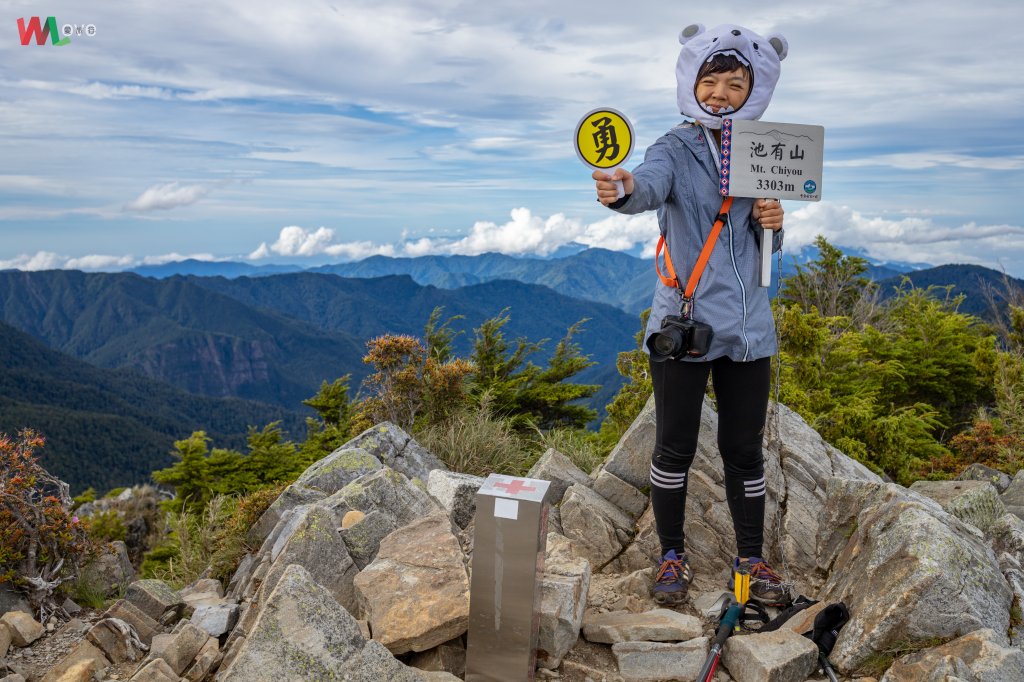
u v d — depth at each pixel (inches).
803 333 392.5
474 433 311.4
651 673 117.8
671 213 125.5
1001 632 110.5
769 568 138.9
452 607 114.4
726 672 119.6
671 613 129.6
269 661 95.0
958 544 118.1
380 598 119.1
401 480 170.7
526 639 106.1
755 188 119.6
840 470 187.6
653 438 177.2
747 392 129.7
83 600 205.5
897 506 129.8
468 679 108.7
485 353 617.6
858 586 123.9
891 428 318.3
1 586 177.2
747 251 125.0
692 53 125.8
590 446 305.1
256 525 205.5
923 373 521.3
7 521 182.9
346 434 649.0
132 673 128.0
